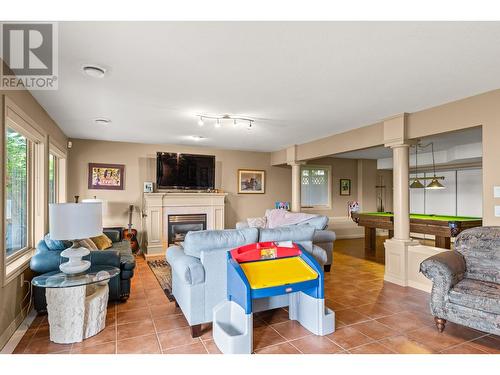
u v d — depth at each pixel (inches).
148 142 241.0
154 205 234.2
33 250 135.3
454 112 131.2
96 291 106.8
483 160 120.2
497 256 105.7
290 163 257.4
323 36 77.4
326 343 94.4
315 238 177.3
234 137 217.2
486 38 78.3
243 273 92.0
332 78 106.4
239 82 110.3
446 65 95.3
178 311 120.9
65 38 78.3
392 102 133.6
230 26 72.7
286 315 118.0
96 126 181.9
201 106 140.3
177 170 248.1
